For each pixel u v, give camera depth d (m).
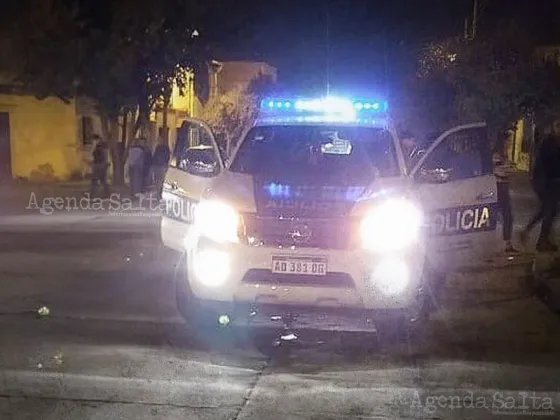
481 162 8.00
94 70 23.23
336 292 6.44
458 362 6.52
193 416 5.20
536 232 14.22
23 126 26.34
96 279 9.80
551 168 11.87
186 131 8.55
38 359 6.42
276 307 6.72
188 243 7.17
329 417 5.23
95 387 5.75
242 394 5.67
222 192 6.80
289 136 8.00
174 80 26.22
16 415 5.16
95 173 21.89
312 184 6.92
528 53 23.33
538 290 9.39
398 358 6.62
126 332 7.30
